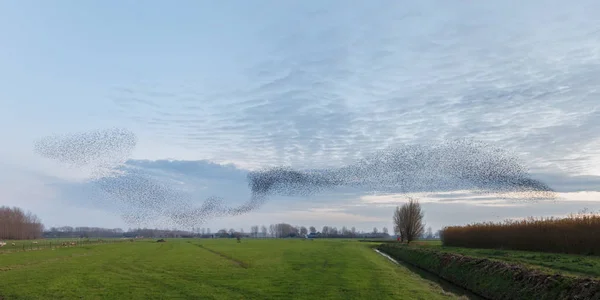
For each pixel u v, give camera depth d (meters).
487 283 26.47
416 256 48.97
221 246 83.19
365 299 23.39
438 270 37.03
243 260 48.06
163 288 27.30
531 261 29.62
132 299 23.83
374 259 50.78
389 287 27.33
